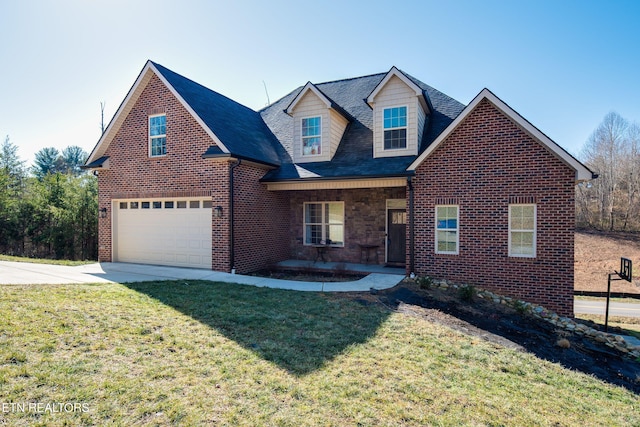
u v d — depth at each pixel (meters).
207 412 3.62
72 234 24.38
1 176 25.98
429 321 7.37
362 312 7.59
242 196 12.39
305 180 12.52
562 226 9.47
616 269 22.78
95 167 13.80
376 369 4.92
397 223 13.78
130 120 13.59
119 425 3.31
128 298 7.71
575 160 9.12
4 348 4.67
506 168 10.05
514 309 9.15
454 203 10.66
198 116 11.92
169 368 4.53
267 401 3.90
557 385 5.20
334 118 13.84
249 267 12.77
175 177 12.67
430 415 3.88
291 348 5.42
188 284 9.68
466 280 10.56
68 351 4.79
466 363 5.46
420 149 12.44
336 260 14.66
